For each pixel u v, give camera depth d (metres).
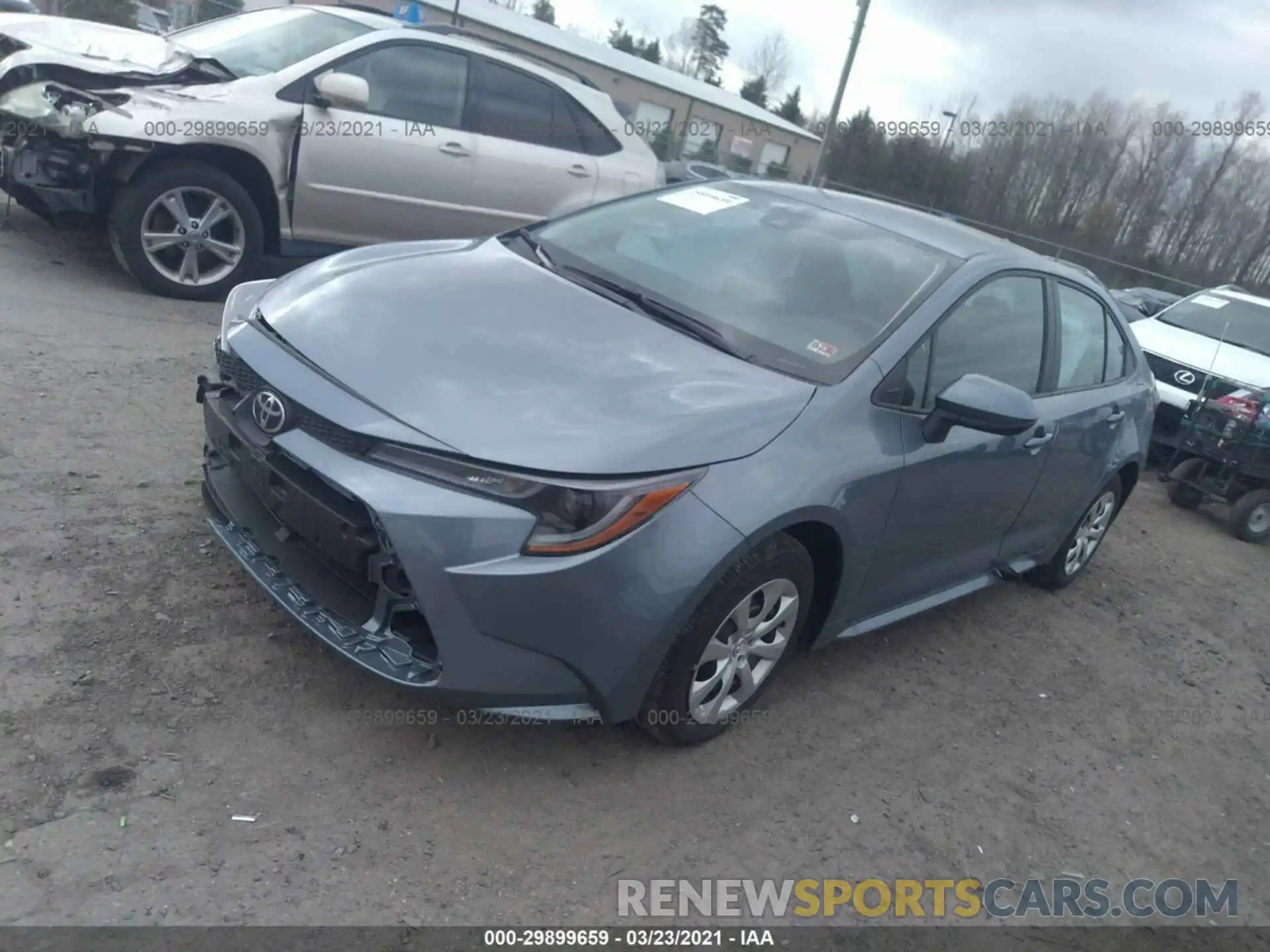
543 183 7.85
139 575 3.56
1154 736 4.38
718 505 2.95
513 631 2.78
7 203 8.03
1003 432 3.51
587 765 3.24
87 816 2.61
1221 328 9.79
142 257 6.41
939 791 3.60
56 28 7.24
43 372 4.96
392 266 3.72
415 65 7.20
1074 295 4.81
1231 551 7.31
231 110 6.44
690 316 3.63
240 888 2.52
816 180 20.45
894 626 4.71
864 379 3.50
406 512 2.72
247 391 3.17
